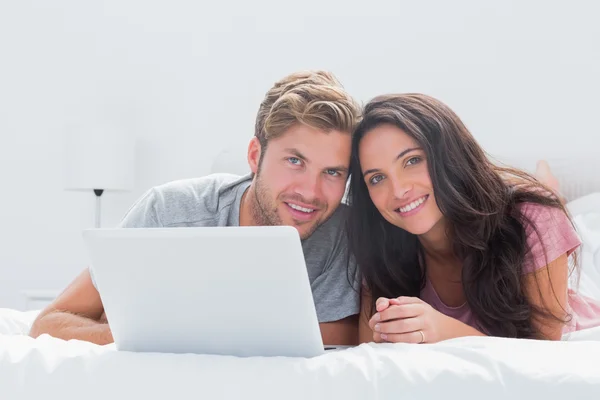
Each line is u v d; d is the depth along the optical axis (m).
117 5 2.80
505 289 1.23
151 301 0.78
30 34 2.80
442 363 0.66
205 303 0.76
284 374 0.65
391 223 1.30
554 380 0.62
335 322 1.33
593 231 1.95
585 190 2.35
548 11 2.49
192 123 2.76
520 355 0.69
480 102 2.54
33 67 2.79
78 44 2.80
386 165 1.21
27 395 0.66
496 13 2.53
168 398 0.64
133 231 0.75
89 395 0.65
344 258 1.37
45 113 2.78
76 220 2.74
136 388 0.65
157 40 2.78
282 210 1.31
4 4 2.81
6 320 1.35
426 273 1.39
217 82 2.75
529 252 1.23
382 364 0.66
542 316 1.24
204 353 0.80
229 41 2.75
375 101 1.26
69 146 2.43
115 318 0.81
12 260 2.75
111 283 0.79
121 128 2.63
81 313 1.33
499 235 1.24
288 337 0.76
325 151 1.26
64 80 2.79
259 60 2.73
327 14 2.68
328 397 0.63
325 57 2.68
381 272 1.34
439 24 2.58
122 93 2.79
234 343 0.78
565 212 1.28
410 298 1.04
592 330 1.27
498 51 2.53
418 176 1.21
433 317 1.01
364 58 2.65
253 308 0.75
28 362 0.68
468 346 0.76
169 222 1.40
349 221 1.34
